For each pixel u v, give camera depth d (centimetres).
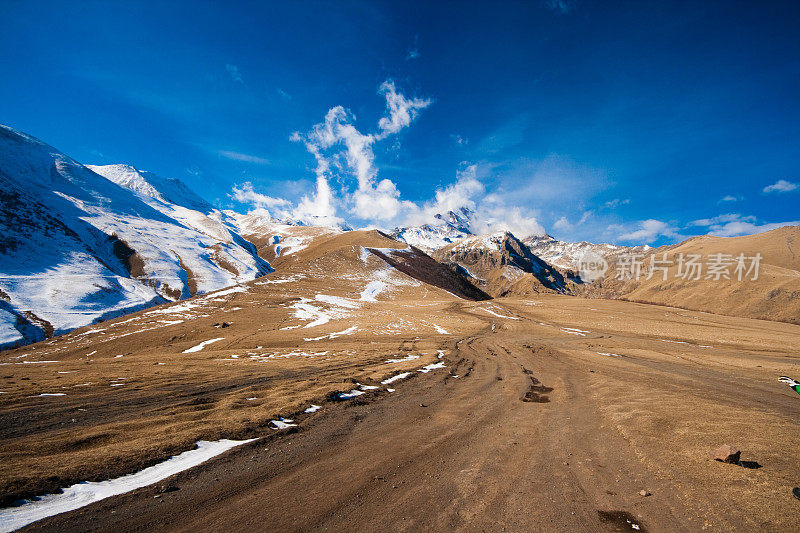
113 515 538
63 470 650
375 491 655
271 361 2739
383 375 1944
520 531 529
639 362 2647
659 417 1052
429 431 1031
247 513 566
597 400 1402
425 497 634
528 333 5128
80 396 1449
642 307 10619
